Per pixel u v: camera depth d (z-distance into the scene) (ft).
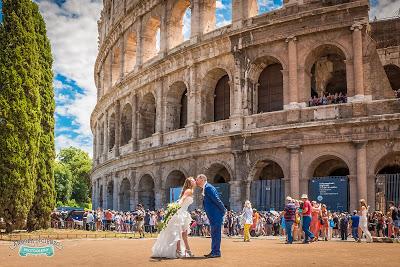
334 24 155.12
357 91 149.89
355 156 148.36
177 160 190.49
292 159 156.56
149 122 222.89
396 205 142.00
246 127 169.48
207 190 65.36
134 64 245.45
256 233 148.15
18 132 134.31
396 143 143.74
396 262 60.29
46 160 149.59
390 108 145.18
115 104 244.01
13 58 138.10
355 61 150.92
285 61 164.55
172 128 202.28
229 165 171.22
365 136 146.92
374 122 145.48
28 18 143.74
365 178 145.18
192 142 181.47
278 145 159.74
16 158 132.46
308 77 162.71
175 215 64.85
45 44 154.20
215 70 186.39
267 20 170.19
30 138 136.56
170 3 208.44
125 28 242.17
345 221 126.21
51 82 155.02
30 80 139.64
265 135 163.12
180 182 199.62
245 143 167.22
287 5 166.20
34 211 146.10
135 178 216.13
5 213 131.44
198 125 184.55
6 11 140.77
